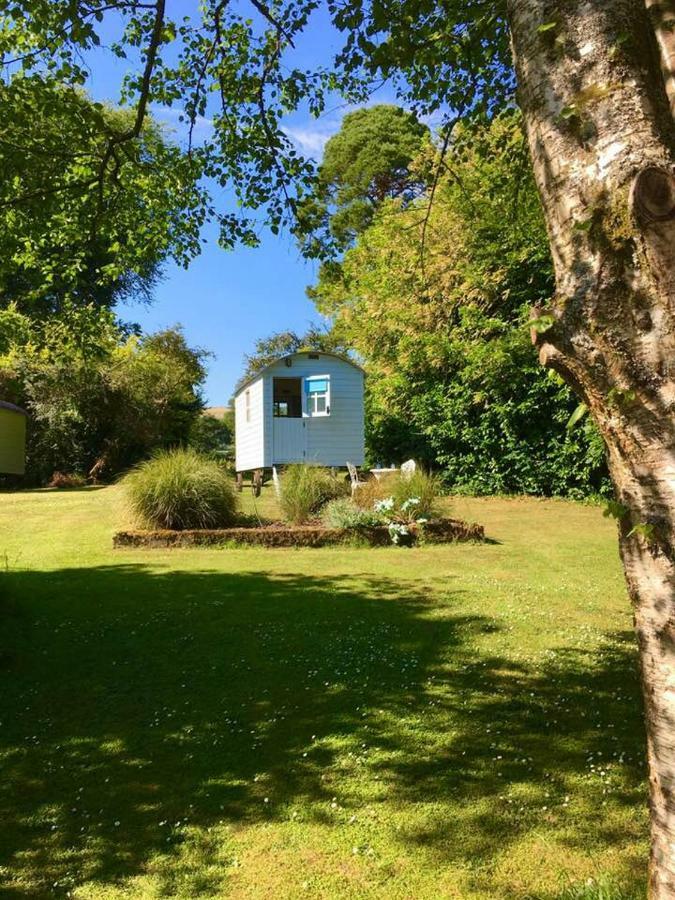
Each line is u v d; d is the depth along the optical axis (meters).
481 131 6.74
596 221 1.80
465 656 5.31
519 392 16.14
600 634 5.84
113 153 6.16
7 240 6.64
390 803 3.29
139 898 2.68
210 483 11.31
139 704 4.52
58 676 5.00
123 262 7.64
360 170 28.23
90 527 11.98
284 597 7.14
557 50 1.96
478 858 2.85
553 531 11.68
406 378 18.34
